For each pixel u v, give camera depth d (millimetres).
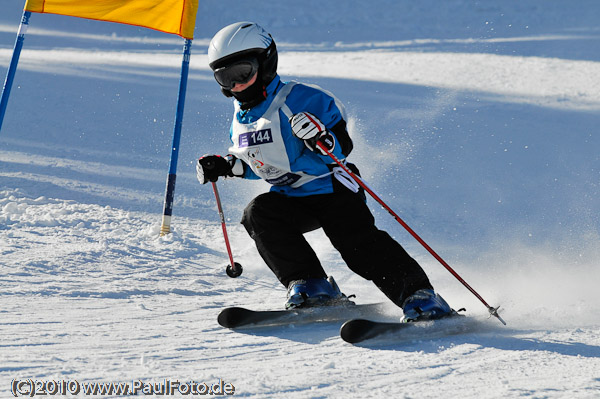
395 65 51844
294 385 8297
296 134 10602
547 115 35344
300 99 11305
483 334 10734
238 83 11117
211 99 38344
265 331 10883
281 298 13195
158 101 37000
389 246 11312
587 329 10984
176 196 21297
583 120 34250
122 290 13070
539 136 30703
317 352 9812
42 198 19531
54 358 9023
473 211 20500
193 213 19781
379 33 75125
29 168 22906
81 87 39562
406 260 11180
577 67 51281
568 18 84688
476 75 48000
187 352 9648
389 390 8203
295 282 11375
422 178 23938
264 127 11352
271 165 11578
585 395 8016
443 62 53594
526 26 80125
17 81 39656
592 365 9148
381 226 18984
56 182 21547
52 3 16906
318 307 11312
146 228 17750
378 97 38812
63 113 32469
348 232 11469
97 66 48656
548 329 11016
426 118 33688
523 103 38500
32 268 13984
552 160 26719
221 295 13336
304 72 47281
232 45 10961
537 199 21766
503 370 8953
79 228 17406
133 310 11906
